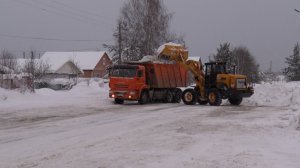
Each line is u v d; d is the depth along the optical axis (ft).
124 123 60.85
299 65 300.40
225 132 50.01
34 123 60.75
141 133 50.06
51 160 34.91
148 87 102.42
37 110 80.43
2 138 46.93
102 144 42.39
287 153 37.60
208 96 98.17
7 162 34.40
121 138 46.26
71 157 36.01
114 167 32.30
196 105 98.53
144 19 177.68
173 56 105.09
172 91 108.78
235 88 96.73
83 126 57.47
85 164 33.35
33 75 147.13
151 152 37.93
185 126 56.03
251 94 100.17
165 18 179.11
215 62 99.40
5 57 178.60
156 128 54.60
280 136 46.62
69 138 46.60
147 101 102.58
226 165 32.86
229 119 64.34
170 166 32.53
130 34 178.91
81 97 116.47
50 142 43.98
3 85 113.29
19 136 48.37
